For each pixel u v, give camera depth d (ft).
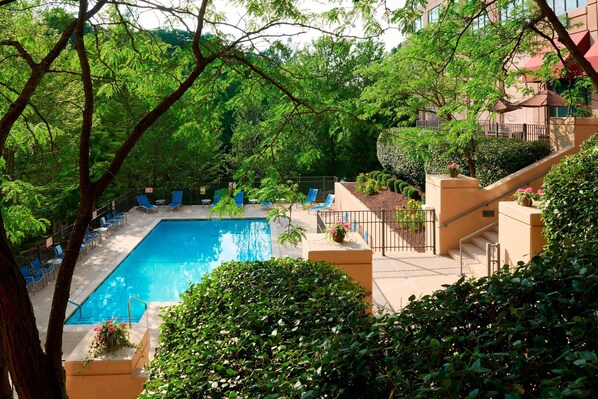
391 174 98.73
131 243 77.71
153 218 96.58
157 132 105.60
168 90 26.61
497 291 14.84
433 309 15.10
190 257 73.72
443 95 60.70
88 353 28.91
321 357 13.97
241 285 26.00
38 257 61.46
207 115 27.09
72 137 59.77
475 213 54.95
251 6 24.66
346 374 13.23
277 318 20.68
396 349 13.03
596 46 63.00
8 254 15.14
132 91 31.01
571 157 36.88
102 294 58.90
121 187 106.83
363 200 88.12
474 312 14.65
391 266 51.08
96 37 24.20
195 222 95.55
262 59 25.68
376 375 13.28
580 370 9.98
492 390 10.03
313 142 27.96
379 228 64.13
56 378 16.08
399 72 60.49
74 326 42.80
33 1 26.78
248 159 27.50
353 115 26.21
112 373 28.22
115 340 29.43
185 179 111.65
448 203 54.85
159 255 74.95
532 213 39.47
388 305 40.42
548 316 12.95
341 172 132.98
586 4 67.26
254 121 104.94
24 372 15.43
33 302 52.03
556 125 62.23
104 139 88.22
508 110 64.13
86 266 65.31
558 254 15.98
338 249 37.14
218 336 20.89
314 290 24.35
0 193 34.47
